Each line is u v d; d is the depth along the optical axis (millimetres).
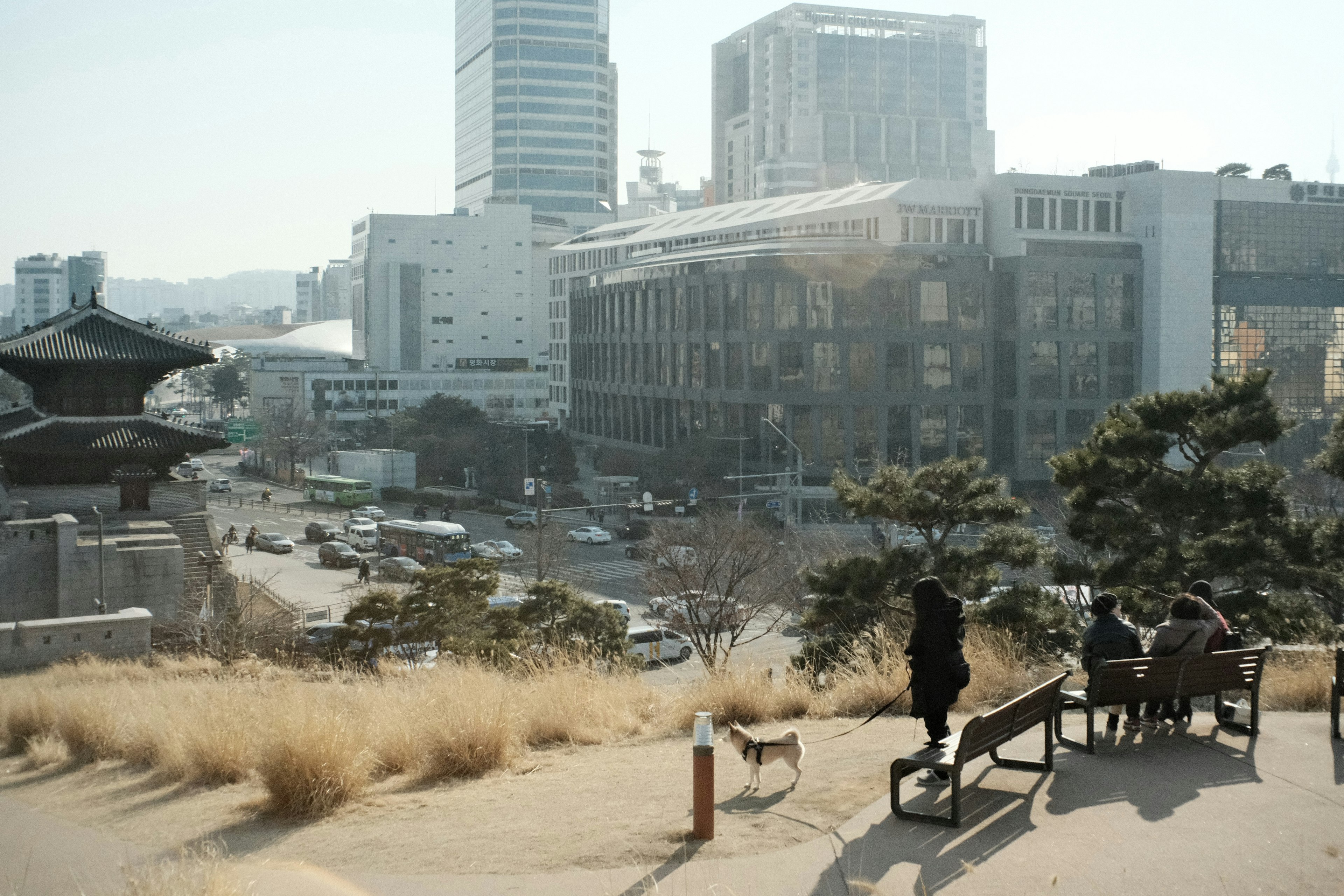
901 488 27000
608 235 164000
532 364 189125
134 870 7883
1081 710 11438
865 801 8562
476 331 197375
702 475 95312
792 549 50188
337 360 187000
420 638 33500
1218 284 112438
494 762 11477
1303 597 25984
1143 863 7055
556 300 168875
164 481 63531
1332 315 116062
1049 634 23516
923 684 8938
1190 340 104438
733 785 9609
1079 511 28406
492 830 8789
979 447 102312
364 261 199875
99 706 15000
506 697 13234
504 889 7273
